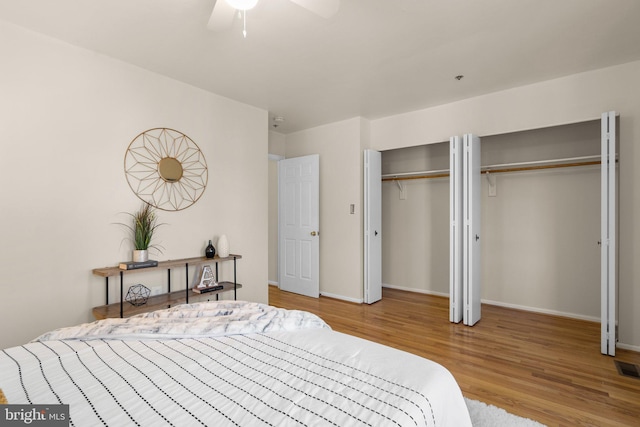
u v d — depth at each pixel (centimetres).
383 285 538
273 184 582
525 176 407
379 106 397
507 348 292
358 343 155
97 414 99
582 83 305
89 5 205
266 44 253
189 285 329
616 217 294
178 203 319
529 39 247
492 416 193
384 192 533
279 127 489
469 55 272
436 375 125
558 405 206
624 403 208
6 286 225
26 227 232
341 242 460
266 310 195
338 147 461
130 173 285
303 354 142
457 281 358
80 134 257
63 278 248
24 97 232
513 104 342
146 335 159
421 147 495
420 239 498
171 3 203
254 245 390
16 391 111
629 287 285
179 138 320
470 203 350
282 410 101
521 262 410
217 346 151
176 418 98
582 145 373
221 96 358
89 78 261
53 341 155
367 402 105
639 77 281
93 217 263
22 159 231
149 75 298
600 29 233
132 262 272
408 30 234
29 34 233
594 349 289
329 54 269
